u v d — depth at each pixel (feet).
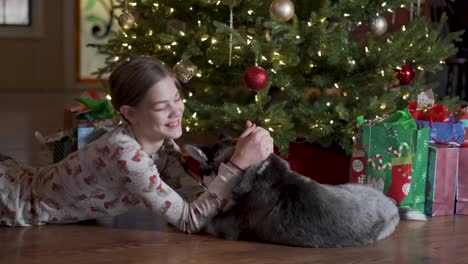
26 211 7.08
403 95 9.68
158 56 9.50
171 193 6.63
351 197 6.72
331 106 9.46
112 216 7.66
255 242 6.76
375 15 9.35
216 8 9.23
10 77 22.02
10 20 21.81
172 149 7.44
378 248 6.66
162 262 6.15
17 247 6.48
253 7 9.01
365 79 9.20
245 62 9.12
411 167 7.71
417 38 9.36
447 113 8.91
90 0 22.25
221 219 6.84
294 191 6.53
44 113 17.12
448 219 7.87
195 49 8.87
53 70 22.39
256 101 8.57
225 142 7.09
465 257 6.46
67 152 8.77
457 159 7.98
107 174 6.60
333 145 9.52
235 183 6.65
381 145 7.73
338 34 8.77
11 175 7.20
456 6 15.08
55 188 6.95
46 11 22.03
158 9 9.49
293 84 9.20
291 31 8.43
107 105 9.56
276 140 8.70
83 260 6.16
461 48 15.31
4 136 13.55
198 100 9.69
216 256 6.33
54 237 6.83
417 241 6.93
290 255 6.38
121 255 6.33
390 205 7.11
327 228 6.52
